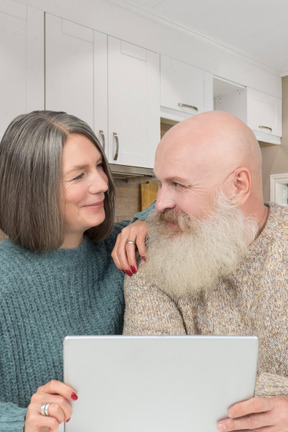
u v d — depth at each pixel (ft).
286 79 10.36
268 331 2.38
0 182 2.73
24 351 2.68
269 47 8.81
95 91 6.63
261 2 6.95
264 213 2.60
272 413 1.89
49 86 6.09
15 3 5.76
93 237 3.14
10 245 2.83
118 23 6.92
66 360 1.79
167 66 7.75
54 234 2.67
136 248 2.84
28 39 5.89
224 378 1.82
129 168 7.17
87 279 2.99
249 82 9.52
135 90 7.19
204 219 2.41
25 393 2.69
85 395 1.84
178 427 1.88
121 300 3.06
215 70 8.70
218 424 1.85
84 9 6.47
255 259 2.43
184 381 1.82
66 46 6.29
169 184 2.46
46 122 2.68
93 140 2.83
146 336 1.77
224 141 2.35
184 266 2.41
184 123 2.45
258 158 2.48
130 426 1.89
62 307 2.81
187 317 2.62
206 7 7.11
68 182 2.67
